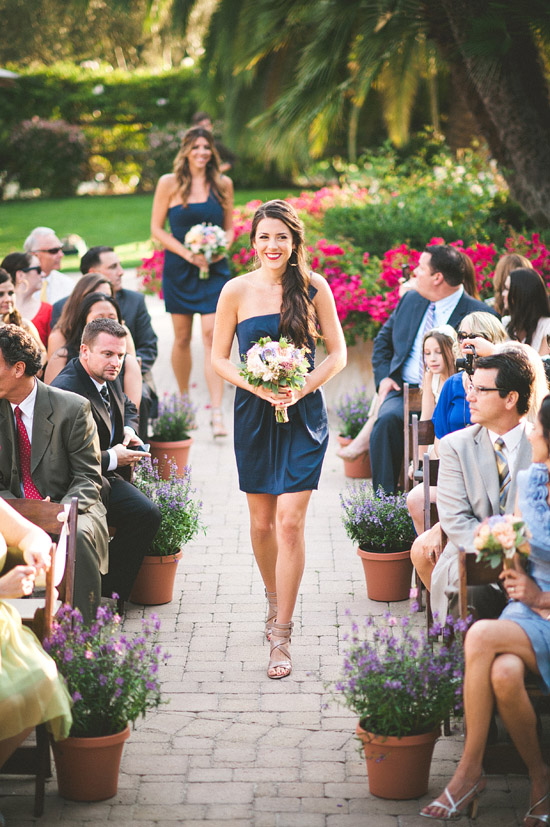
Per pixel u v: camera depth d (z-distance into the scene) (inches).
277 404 178.5
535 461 142.6
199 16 910.4
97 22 1152.2
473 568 143.8
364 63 378.9
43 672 134.4
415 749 141.9
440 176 465.7
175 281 347.9
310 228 440.1
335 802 143.6
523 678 132.2
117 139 1007.6
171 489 223.3
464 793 136.3
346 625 202.5
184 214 345.4
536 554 141.6
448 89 613.6
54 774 153.4
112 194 996.6
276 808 142.2
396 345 267.9
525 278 240.2
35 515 158.4
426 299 264.1
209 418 368.2
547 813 134.7
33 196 997.8
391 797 143.9
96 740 140.5
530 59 349.1
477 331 208.2
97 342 209.0
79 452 185.3
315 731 163.5
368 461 298.5
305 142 482.9
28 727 132.6
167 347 455.2
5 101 989.2
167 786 147.9
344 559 240.8
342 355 191.0
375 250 412.5
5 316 247.3
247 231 413.1
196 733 163.0
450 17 333.4
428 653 146.1
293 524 182.7
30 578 138.3
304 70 412.8
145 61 1243.8
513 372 154.7
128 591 207.9
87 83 1005.8
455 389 197.2
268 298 186.7
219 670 184.5
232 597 219.1
